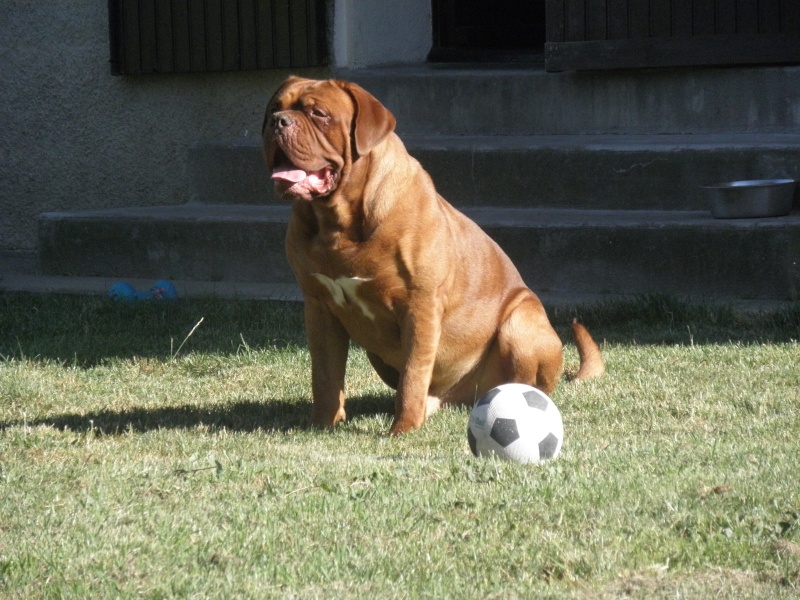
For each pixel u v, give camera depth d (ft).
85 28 64.59
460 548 19.25
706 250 45.60
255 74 61.05
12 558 18.51
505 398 25.29
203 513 20.99
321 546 19.38
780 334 39.73
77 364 38.24
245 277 53.06
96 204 65.82
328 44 59.26
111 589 17.44
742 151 48.96
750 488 22.04
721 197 46.29
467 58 64.34
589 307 43.88
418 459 25.08
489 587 17.65
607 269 47.21
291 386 34.88
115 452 25.99
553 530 20.06
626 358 36.81
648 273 46.60
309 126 26.40
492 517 20.71
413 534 19.89
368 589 17.53
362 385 35.09
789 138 50.57
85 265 56.08
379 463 24.50
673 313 42.45
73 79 65.31
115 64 63.16
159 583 17.70
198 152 59.57
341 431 28.99
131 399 33.19
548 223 48.03
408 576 18.06
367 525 20.31
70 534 19.77
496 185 53.06
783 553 18.80
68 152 66.08
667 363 36.01
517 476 23.02
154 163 64.18
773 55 51.47
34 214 66.90
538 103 56.44
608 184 51.11
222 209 57.26
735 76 52.85
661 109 54.39
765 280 44.86
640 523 20.25
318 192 26.76
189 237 53.83
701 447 25.81
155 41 62.28
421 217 28.07
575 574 18.15
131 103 64.23
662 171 50.16
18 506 21.30
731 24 51.80
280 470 23.75
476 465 23.89
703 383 33.30
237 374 36.52
